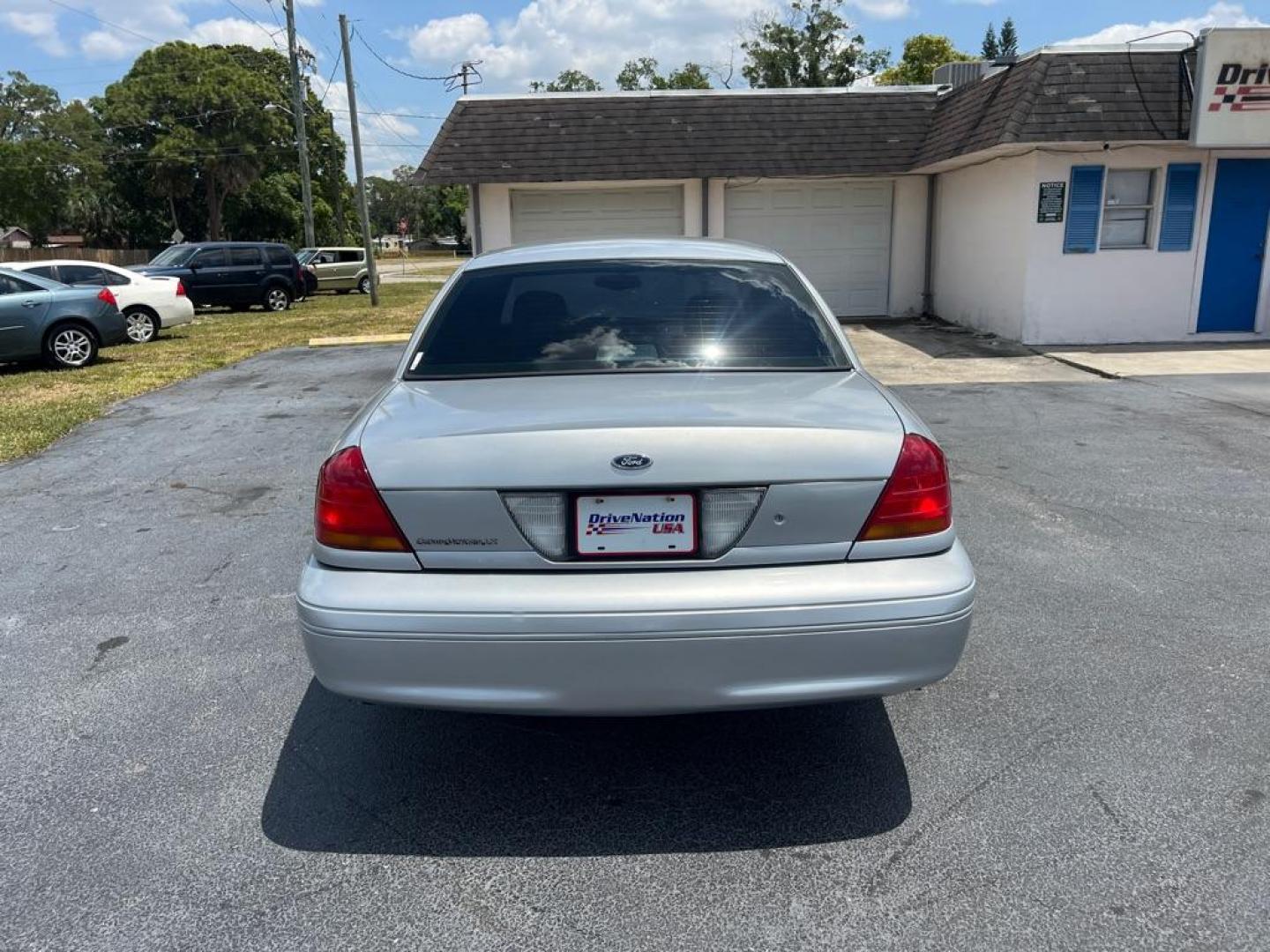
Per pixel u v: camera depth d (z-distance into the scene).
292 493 6.14
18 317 11.88
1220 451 6.75
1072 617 3.94
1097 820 2.59
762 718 3.21
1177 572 4.44
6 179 50.97
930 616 2.39
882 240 16.12
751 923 2.24
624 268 3.50
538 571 2.41
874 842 2.53
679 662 2.34
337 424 8.28
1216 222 12.23
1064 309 12.38
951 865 2.42
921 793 2.74
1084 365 10.69
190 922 2.27
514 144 15.12
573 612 2.32
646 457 2.37
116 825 2.65
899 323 15.57
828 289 16.27
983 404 8.69
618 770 2.92
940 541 2.51
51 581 4.62
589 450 2.38
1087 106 11.38
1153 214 12.18
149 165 49.81
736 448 2.40
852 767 2.90
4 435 7.89
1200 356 11.25
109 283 15.45
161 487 6.36
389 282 36.53
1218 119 11.18
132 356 13.44
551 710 2.38
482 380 2.98
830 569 2.42
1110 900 2.27
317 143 59.19
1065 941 2.14
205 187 53.41
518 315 3.27
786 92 15.65
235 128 50.41
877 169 15.05
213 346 14.58
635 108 15.48
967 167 14.33
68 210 54.84
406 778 2.88
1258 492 5.75
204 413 8.94
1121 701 3.24
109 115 49.56
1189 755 2.90
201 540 5.21
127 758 3.00
